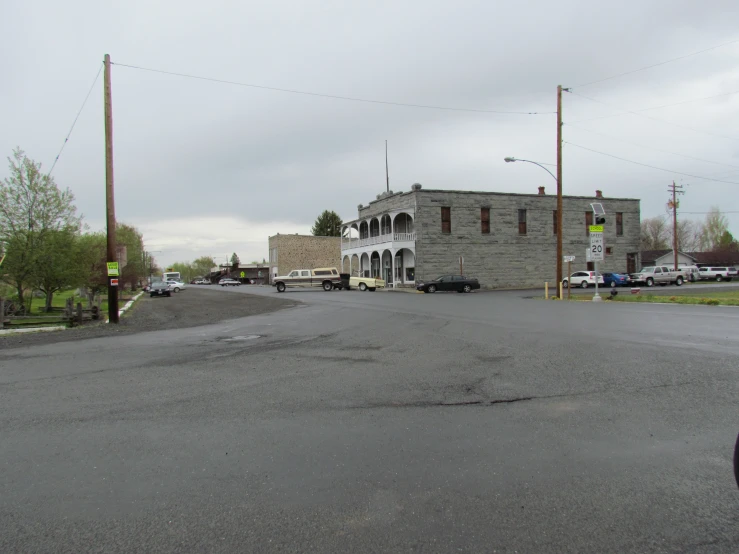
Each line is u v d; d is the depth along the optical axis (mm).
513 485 3465
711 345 8867
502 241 46656
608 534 2846
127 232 59594
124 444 4426
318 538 2844
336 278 44969
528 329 11891
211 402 5816
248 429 4785
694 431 4461
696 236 91062
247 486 3520
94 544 2812
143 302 33000
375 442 4355
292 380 6910
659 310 16906
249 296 36750
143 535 2902
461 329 12289
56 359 9336
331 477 3645
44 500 3350
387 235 44969
